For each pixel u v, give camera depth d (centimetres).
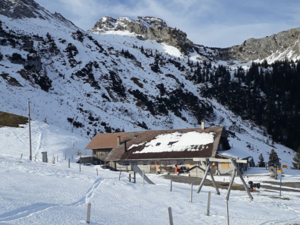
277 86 18262
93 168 4125
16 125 6650
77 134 7369
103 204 1761
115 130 9281
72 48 15075
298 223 1605
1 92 8462
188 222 1488
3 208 1312
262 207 2069
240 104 16025
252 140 12019
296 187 3159
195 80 18788
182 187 2791
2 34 13162
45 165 3575
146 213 1636
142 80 15375
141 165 4488
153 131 5044
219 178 3750
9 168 2755
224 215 1716
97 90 12244
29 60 11481
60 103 9825
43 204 1510
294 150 12306
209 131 4412
